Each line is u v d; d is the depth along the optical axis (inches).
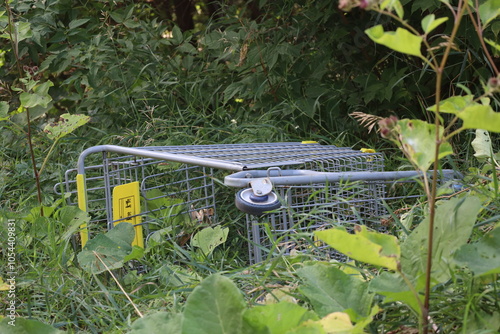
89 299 75.5
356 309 50.4
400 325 52.1
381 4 38.2
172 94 165.0
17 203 122.6
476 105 37.7
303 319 45.8
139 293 79.1
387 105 150.3
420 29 145.4
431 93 152.3
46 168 138.1
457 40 138.7
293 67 154.7
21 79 98.3
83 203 96.0
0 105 99.6
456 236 47.7
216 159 83.2
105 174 96.0
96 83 157.1
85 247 80.3
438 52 139.9
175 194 113.1
